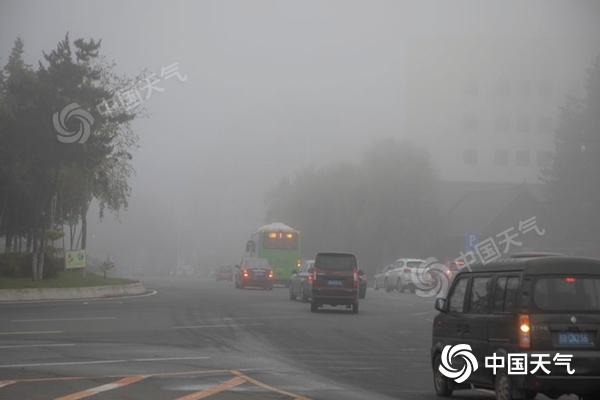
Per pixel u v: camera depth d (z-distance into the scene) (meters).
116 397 16.28
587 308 14.95
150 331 31.41
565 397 18.31
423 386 19.16
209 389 17.58
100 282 60.47
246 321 36.91
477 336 16.31
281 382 19.03
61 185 61.75
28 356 23.17
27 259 57.53
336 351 26.09
